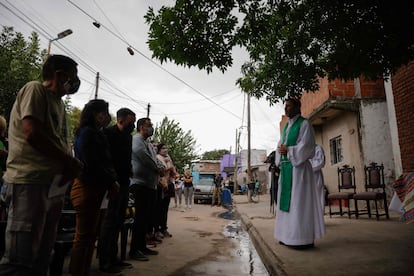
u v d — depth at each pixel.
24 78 16.66
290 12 4.32
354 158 10.13
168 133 33.31
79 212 2.92
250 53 5.23
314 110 11.18
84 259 2.89
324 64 4.99
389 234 5.23
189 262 4.30
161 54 3.95
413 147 6.62
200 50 3.91
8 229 1.88
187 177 13.88
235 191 31.45
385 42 3.97
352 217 7.78
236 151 32.38
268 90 5.75
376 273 3.16
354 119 10.12
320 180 6.28
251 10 3.88
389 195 9.32
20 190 1.88
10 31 17.14
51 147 1.91
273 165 10.44
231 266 4.16
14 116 1.97
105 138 3.21
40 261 2.08
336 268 3.39
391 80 7.25
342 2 3.81
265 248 4.63
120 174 3.75
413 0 3.34
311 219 4.47
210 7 3.65
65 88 2.15
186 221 9.22
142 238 4.62
